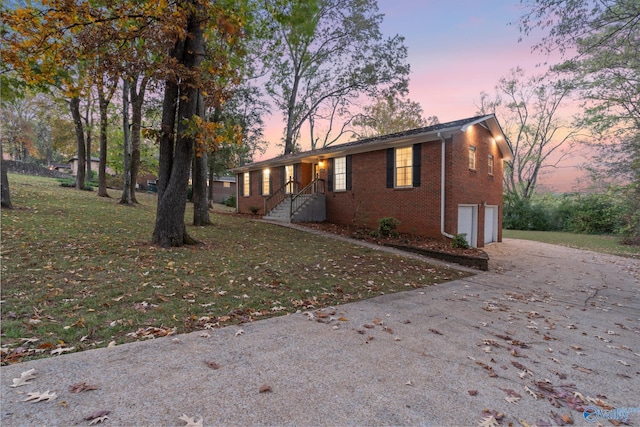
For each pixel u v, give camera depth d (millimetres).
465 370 3135
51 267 5293
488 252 12953
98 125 20062
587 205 23297
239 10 8117
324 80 26234
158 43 6953
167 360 2965
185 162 7965
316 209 16234
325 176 16672
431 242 11508
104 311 3945
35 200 12656
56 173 33281
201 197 12820
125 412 2184
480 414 2424
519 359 3490
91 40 6746
